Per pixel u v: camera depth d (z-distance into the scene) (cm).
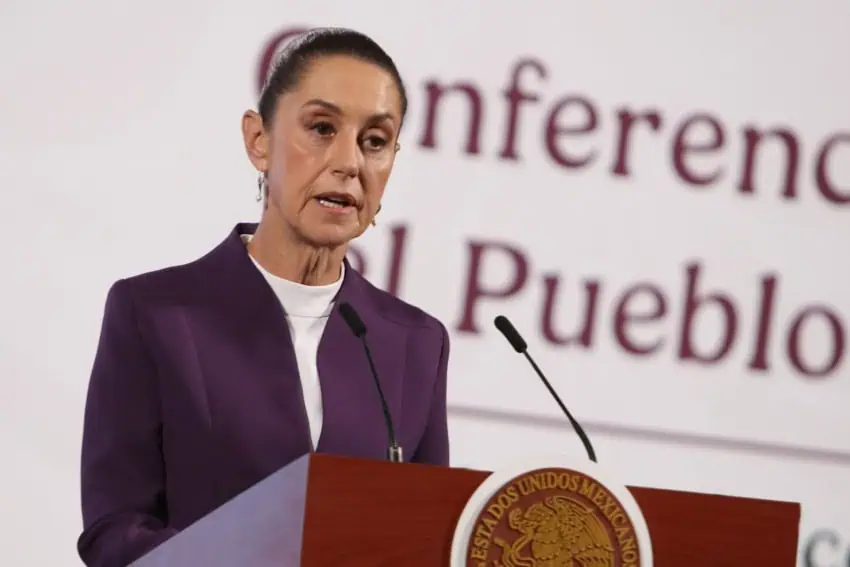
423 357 878
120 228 1177
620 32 1321
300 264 862
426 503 601
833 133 1364
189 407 803
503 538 608
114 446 803
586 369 1272
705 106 1335
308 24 1241
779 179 1345
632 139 1312
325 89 860
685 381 1295
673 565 644
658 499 647
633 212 1303
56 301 1155
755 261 1327
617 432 1271
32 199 1159
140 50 1198
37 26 1177
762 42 1357
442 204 1257
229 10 1221
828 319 1338
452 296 1249
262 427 808
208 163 1203
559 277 1277
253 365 823
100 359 826
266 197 873
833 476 1320
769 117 1350
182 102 1202
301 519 577
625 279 1293
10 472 1128
